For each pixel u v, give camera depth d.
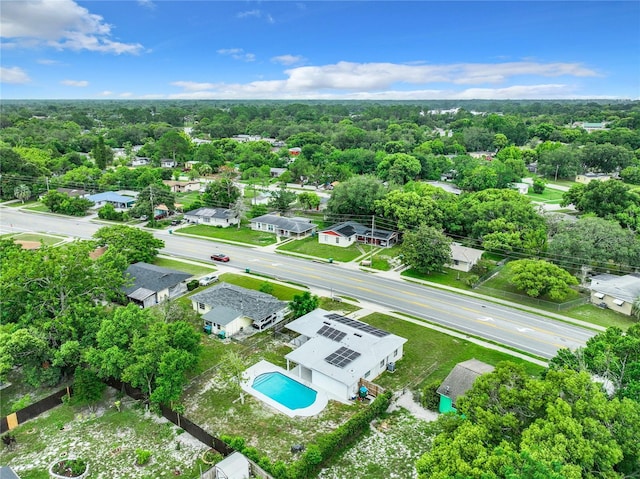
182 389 33.75
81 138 167.75
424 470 20.77
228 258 64.81
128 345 33.53
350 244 73.06
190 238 76.44
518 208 66.75
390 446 29.12
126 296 49.53
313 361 36.44
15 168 105.25
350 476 26.75
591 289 52.59
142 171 113.12
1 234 76.25
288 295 53.03
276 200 91.50
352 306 50.41
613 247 57.62
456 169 122.19
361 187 79.12
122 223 85.50
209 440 28.86
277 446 29.12
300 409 33.03
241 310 45.50
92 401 32.34
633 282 53.38
